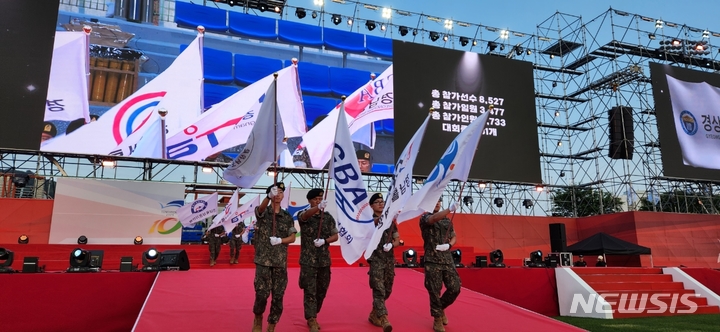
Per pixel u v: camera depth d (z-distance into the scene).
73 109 17.56
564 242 13.88
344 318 6.60
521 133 23.58
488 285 11.00
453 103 22.83
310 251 5.90
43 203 16.92
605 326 9.64
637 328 9.39
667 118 24.81
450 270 6.22
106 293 8.30
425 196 6.29
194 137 18.98
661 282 12.46
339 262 16.25
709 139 25.33
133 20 19.09
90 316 8.09
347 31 22.22
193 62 19.59
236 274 9.58
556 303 11.61
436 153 21.95
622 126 24.69
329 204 19.19
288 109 20.41
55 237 16.30
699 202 26.62
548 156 27.92
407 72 22.50
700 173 24.62
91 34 18.39
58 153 17.47
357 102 21.53
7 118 16.59
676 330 9.17
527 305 11.26
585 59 28.25
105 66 18.34
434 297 6.09
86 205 16.84
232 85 19.97
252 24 20.89
